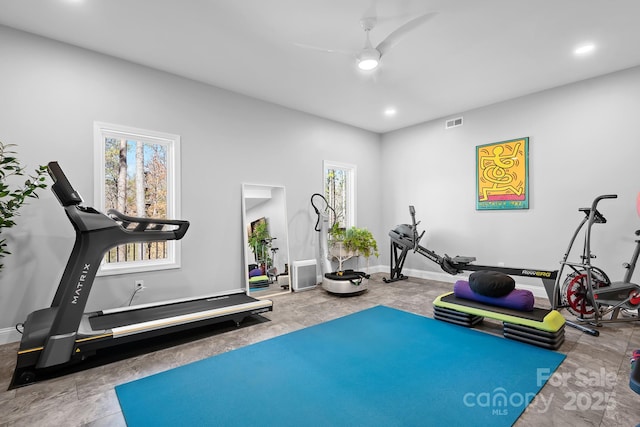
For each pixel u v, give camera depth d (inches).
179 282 147.6
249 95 174.9
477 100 182.4
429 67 142.4
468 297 131.0
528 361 94.6
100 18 106.3
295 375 87.6
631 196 142.8
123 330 99.7
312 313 144.3
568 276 135.5
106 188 133.9
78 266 91.7
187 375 88.0
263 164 181.5
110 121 130.8
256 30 114.4
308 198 204.2
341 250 197.3
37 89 115.7
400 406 72.8
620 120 145.6
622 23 109.0
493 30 113.8
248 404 74.1
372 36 119.1
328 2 99.2
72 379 86.3
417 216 227.5
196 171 154.9
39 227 114.7
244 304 131.5
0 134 109.3
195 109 155.2
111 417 69.7
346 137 227.9
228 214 165.8
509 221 181.0
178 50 127.8
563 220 161.9
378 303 161.2
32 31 113.7
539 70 145.5
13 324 110.0
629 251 143.0
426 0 97.8
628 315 133.2
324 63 138.9
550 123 165.9
